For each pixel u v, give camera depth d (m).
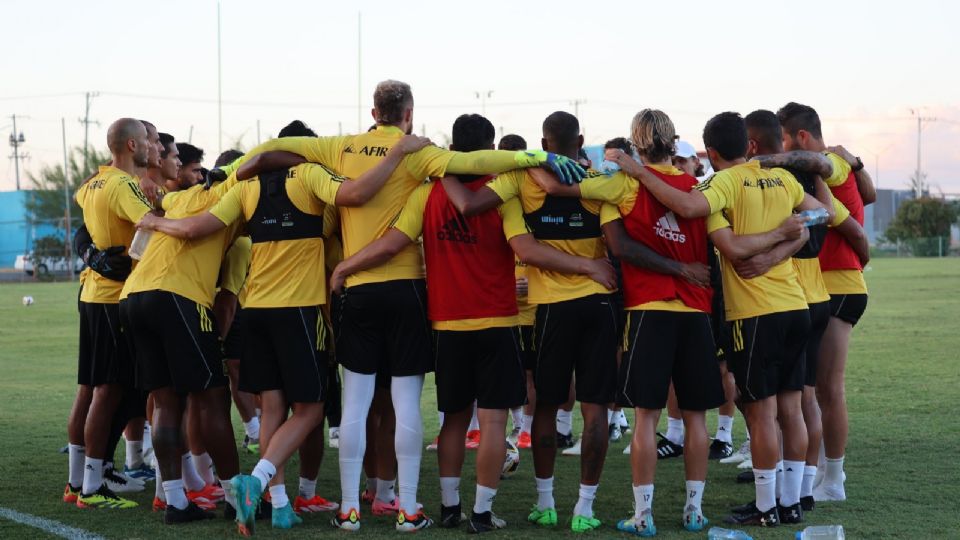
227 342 9.05
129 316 6.94
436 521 7.09
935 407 11.66
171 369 6.86
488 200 6.54
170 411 7.00
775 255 6.71
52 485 8.30
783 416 6.89
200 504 7.68
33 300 37.84
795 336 6.81
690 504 6.69
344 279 6.82
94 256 7.42
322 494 8.03
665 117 6.73
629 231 6.62
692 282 6.57
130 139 7.72
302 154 6.94
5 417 12.16
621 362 6.67
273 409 6.96
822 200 7.30
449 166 6.62
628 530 6.57
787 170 7.20
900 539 6.30
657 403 6.52
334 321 7.03
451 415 6.83
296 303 6.77
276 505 6.82
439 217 6.66
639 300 6.60
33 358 19.34
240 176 6.92
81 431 7.64
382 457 7.29
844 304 7.64
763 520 6.70
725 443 9.56
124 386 7.53
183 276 6.98
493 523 6.76
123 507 7.50
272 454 6.64
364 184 6.58
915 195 115.88
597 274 6.63
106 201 7.40
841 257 7.68
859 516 6.94
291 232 6.79
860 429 10.34
